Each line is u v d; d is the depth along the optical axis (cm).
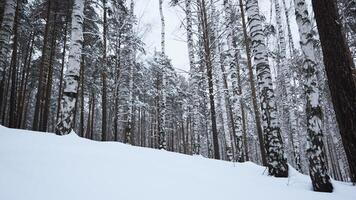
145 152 644
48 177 313
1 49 1111
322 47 441
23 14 1594
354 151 390
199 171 532
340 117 408
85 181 324
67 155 430
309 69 561
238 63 1688
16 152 391
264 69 718
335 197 448
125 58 1852
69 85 707
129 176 381
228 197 363
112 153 526
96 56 1691
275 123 675
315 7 453
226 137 1414
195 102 1454
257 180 544
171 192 344
